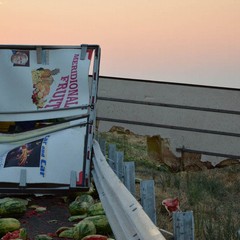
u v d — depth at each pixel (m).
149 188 6.93
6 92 10.42
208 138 19.05
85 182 10.34
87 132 10.45
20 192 10.30
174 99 19.14
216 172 17.62
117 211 6.08
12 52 10.44
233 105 18.91
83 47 10.48
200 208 10.58
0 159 10.34
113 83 19.28
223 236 8.00
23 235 7.43
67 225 8.90
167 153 19.02
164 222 9.02
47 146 10.37
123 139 19.28
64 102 10.46
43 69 10.48
